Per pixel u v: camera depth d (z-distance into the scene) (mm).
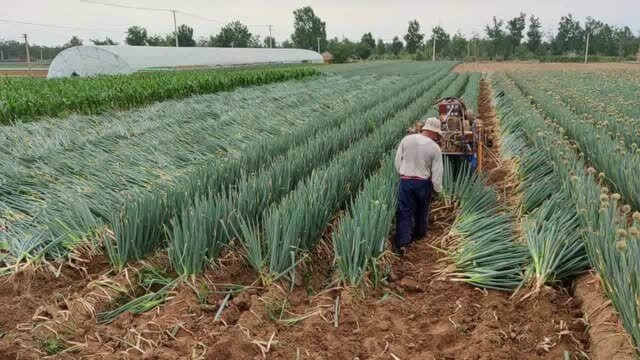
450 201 6965
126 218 5281
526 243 5297
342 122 11977
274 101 17141
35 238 5391
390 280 5223
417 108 13562
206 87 20453
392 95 18688
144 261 5223
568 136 10312
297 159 7375
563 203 5902
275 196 6453
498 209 6547
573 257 4961
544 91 20016
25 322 4316
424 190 5949
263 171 6828
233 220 5500
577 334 4188
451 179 7066
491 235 5363
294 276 5008
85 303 4484
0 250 5480
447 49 94250
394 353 4004
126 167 7965
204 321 4418
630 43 86125
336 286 4949
